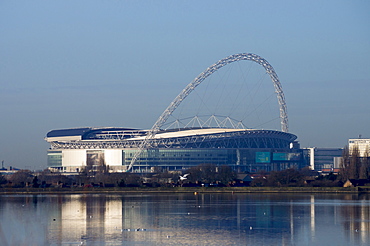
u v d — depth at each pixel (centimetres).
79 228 12675
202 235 11731
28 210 16525
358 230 12350
